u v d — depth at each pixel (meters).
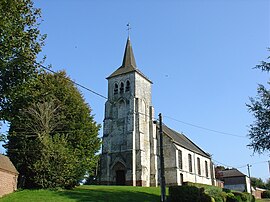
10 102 18.05
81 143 39.34
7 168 30.67
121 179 53.66
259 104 22.59
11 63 17.38
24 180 34.75
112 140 56.78
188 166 60.44
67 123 38.91
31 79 18.39
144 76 61.50
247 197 46.41
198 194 32.78
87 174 37.44
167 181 54.78
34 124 35.28
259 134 22.59
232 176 89.12
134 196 32.47
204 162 68.56
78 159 36.44
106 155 55.84
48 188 32.34
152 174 54.91
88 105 43.31
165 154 56.66
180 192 32.28
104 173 54.84
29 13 18.56
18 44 17.78
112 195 31.52
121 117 57.56
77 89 42.78
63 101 39.09
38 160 32.78
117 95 59.66
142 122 56.75
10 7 17.45
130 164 53.00
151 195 34.59
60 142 34.38
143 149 54.53
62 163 33.03
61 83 40.09
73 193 30.97
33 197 28.27
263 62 22.47
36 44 18.81
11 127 35.66
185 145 62.38
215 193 38.34
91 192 32.25
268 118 22.38
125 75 60.34
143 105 58.44
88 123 41.19
